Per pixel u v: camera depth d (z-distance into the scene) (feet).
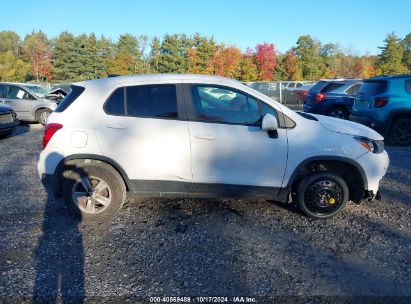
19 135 33.42
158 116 12.41
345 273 9.80
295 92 60.23
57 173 12.63
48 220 13.12
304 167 13.16
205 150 12.35
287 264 10.24
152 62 198.18
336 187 12.96
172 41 177.37
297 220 13.24
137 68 193.57
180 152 12.35
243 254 10.78
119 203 12.91
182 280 9.44
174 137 12.28
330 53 213.46
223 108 12.55
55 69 198.29
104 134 12.34
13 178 18.56
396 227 12.73
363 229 12.55
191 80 12.67
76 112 12.55
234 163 12.49
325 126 13.02
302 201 13.11
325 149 12.53
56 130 12.45
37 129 37.55
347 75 193.57
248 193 12.88
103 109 12.47
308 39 183.52
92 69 202.08
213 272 9.82
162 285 9.21
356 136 12.91
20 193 16.08
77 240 11.59
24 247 11.10
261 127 12.31
